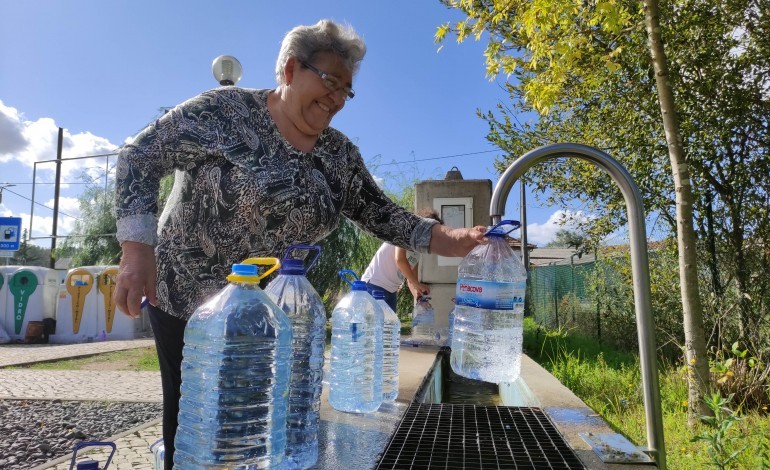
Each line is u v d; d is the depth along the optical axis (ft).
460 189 24.75
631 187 6.14
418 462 5.28
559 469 5.12
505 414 7.24
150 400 21.30
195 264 6.09
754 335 17.61
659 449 5.93
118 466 13.39
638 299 6.10
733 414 10.04
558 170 27.55
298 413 5.34
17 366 30.04
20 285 45.06
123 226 5.38
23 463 14.17
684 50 20.88
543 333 31.55
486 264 6.61
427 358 13.53
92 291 45.91
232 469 4.50
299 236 6.47
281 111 6.34
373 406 7.51
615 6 15.74
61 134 73.15
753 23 20.21
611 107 23.52
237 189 5.92
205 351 4.69
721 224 20.47
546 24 16.44
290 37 6.10
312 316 5.73
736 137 20.13
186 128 5.80
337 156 6.97
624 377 18.40
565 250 125.80
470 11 18.26
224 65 13.75
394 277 17.34
